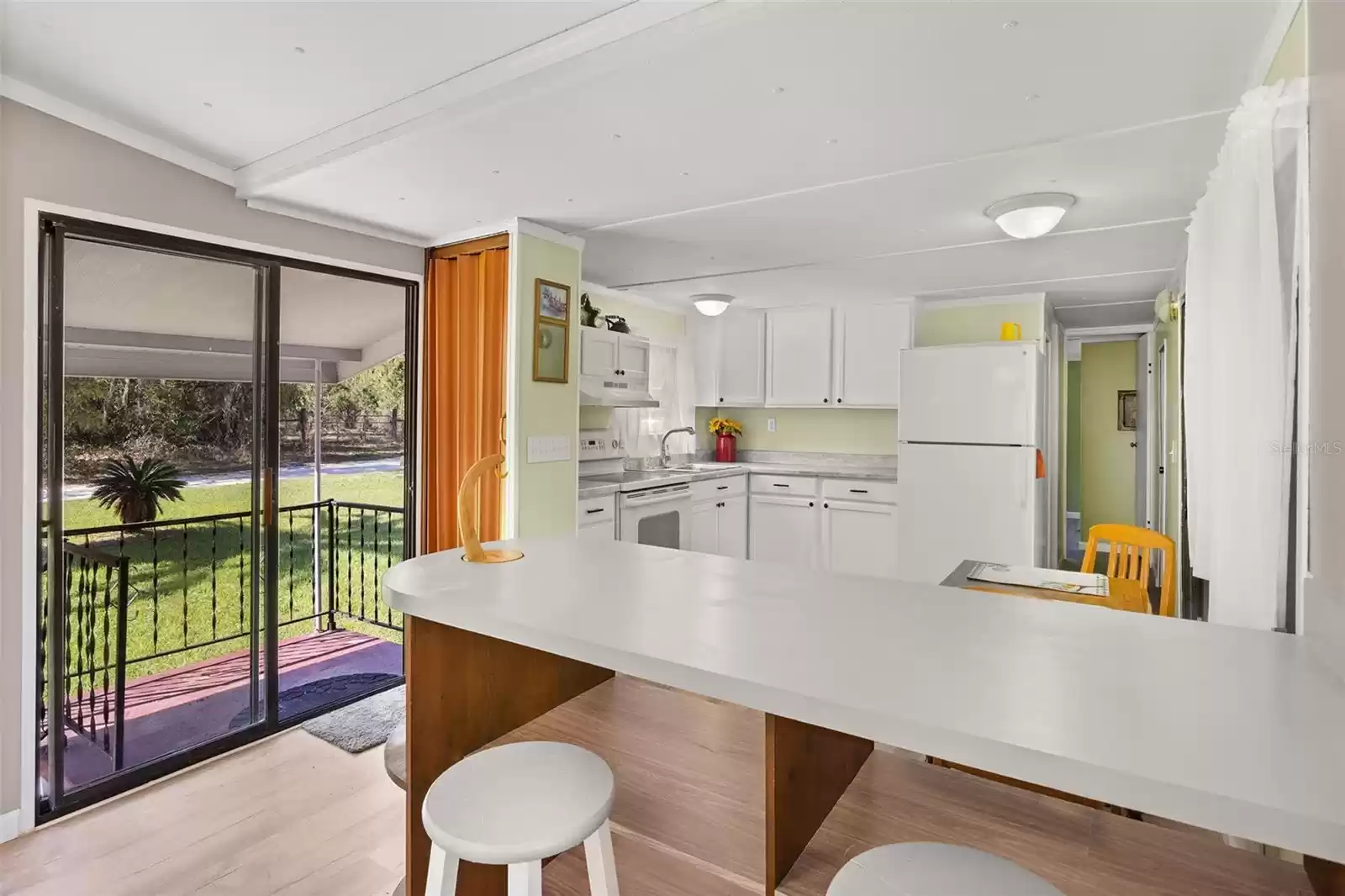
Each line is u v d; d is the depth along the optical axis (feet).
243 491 9.33
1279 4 4.77
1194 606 11.58
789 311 18.38
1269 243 4.87
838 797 3.95
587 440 15.90
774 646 3.59
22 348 7.04
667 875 4.41
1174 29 5.09
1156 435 18.26
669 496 15.33
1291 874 3.28
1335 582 3.34
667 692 5.84
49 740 7.43
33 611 7.16
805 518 17.84
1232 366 5.67
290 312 11.01
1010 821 3.76
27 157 7.04
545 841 3.28
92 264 7.88
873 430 18.72
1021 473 13.53
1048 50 5.41
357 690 10.93
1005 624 3.99
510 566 5.48
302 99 7.02
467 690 4.86
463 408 11.08
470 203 9.52
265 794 7.89
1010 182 8.45
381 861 6.69
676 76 5.86
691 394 19.69
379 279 10.99
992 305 16.24
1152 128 6.82
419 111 6.91
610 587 4.82
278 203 9.40
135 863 6.63
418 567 5.41
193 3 5.34
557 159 7.78
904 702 2.90
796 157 7.68
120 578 8.26
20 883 6.33
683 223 10.38
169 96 6.97
